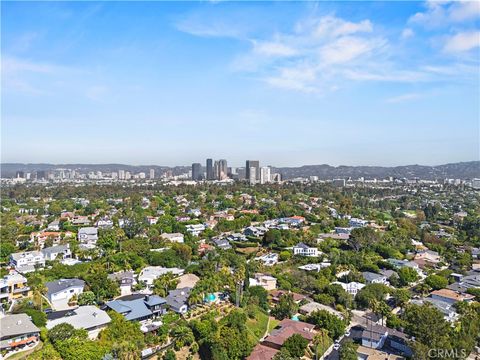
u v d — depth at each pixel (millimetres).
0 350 85812
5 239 195625
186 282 136625
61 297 120188
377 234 198125
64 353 82625
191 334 96438
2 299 117812
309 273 152000
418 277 157750
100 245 177750
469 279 151750
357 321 119000
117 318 98250
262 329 108688
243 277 128625
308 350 99000
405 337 101188
